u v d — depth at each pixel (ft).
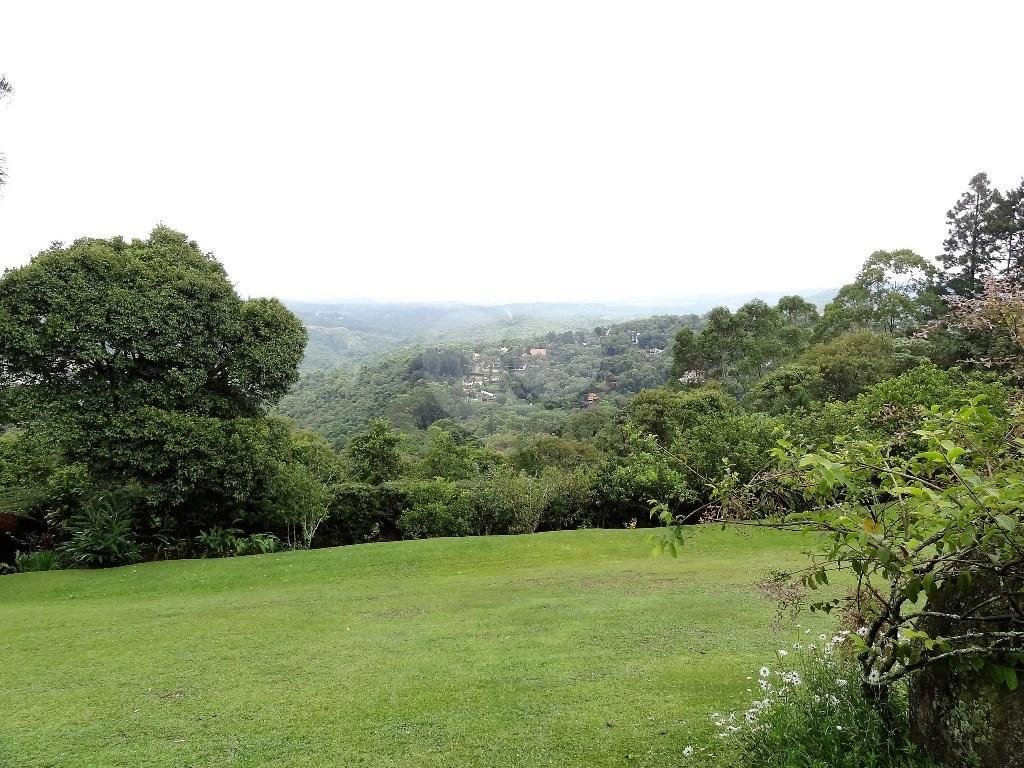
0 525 44.29
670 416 81.82
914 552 7.68
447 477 75.92
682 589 25.85
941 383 45.09
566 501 47.93
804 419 47.19
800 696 11.53
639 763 11.83
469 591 28.48
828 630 18.84
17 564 40.93
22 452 49.16
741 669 16.25
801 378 84.48
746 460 40.32
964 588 7.91
